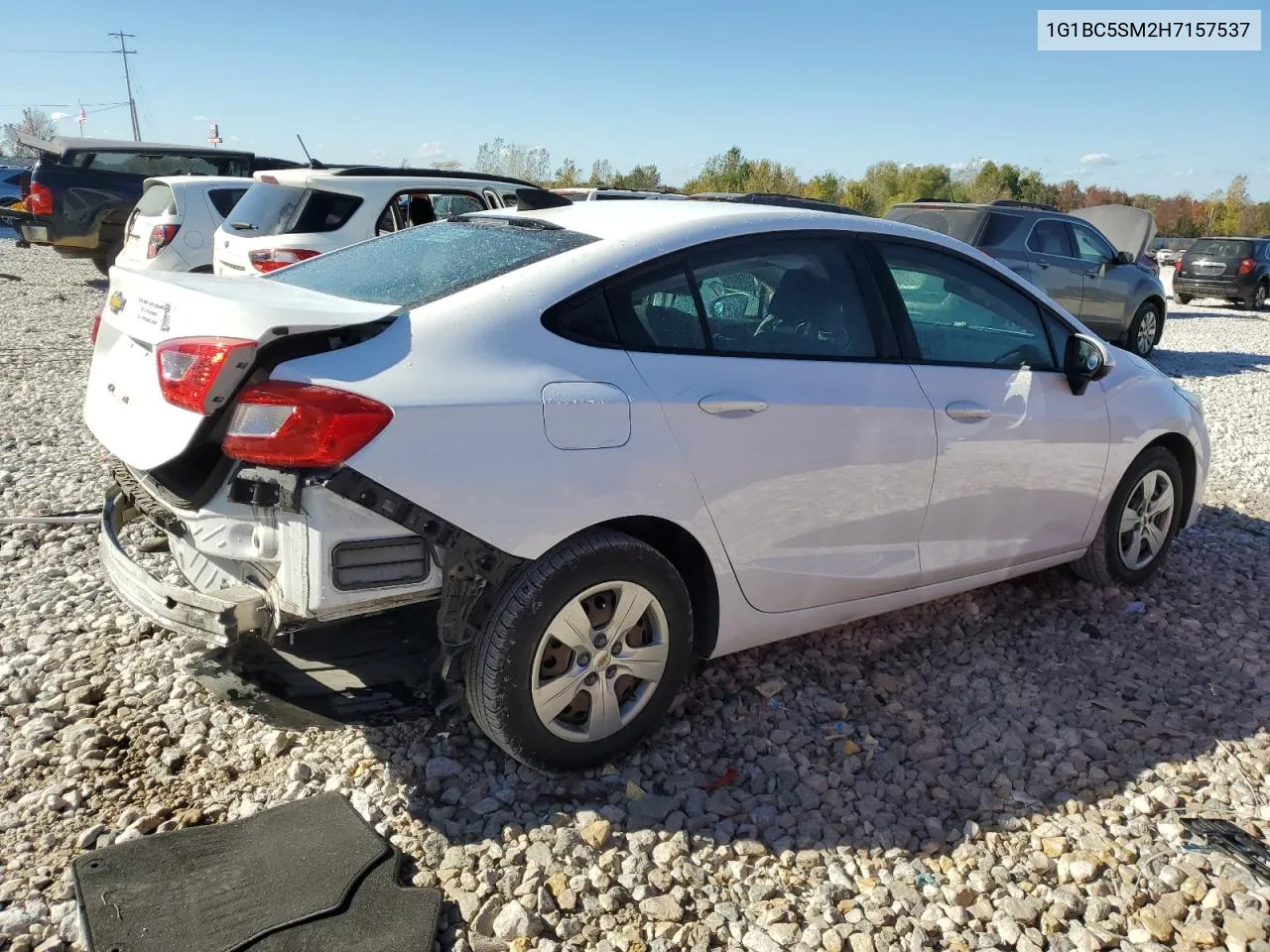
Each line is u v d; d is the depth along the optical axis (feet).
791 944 8.26
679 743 10.96
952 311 12.75
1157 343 45.11
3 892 8.31
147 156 48.44
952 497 12.37
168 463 8.89
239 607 8.75
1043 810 10.11
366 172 28.32
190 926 7.79
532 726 9.58
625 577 9.83
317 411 8.29
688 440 10.03
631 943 8.17
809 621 11.73
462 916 8.29
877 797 10.30
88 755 10.17
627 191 36.91
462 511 8.83
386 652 10.68
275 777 10.03
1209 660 13.41
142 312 9.86
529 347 9.46
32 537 15.88
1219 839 9.57
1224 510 20.33
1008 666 13.08
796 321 11.29
